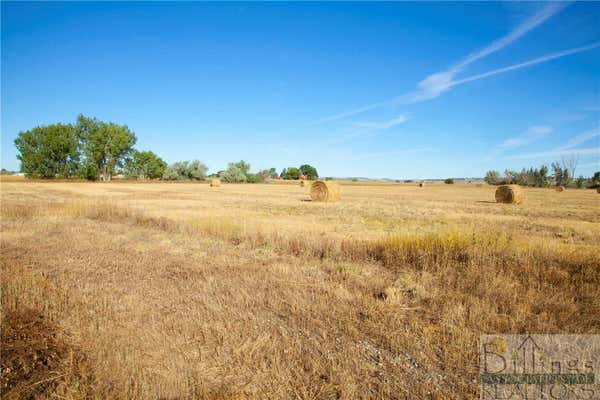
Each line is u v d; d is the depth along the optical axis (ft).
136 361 11.73
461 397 10.27
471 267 21.89
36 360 11.89
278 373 11.37
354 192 174.81
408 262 25.40
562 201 109.91
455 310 16.11
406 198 120.57
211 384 10.84
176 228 40.27
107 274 22.74
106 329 14.25
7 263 24.62
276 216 57.72
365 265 25.34
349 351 12.86
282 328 14.78
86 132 270.67
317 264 25.54
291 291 19.19
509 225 48.06
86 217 50.83
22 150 258.57
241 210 67.56
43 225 42.93
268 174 383.86
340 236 35.78
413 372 11.62
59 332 13.99
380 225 47.14
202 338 13.70
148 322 15.05
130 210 53.47
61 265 24.88
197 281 21.06
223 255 28.27
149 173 308.60
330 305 17.29
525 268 21.83
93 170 269.64
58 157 265.75
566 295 17.81
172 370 11.34
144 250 29.99
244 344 13.16
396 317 15.85
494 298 17.54
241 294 18.63
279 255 28.58
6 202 74.90
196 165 319.47
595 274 20.47
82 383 10.75
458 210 72.54
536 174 301.22
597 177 290.97
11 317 15.02
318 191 99.86
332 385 10.82
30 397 10.18
